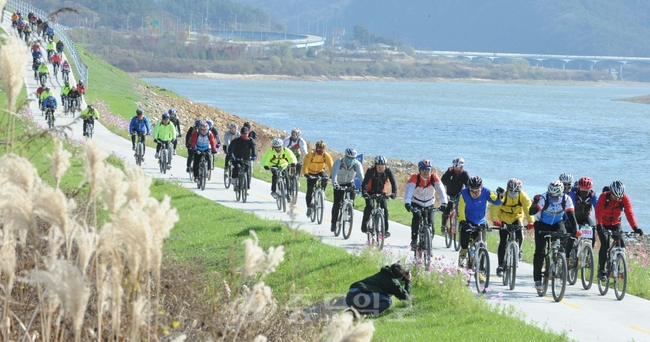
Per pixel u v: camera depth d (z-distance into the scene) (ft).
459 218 143.02
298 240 161.17
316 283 130.21
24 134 49.65
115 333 39.27
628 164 648.38
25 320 45.78
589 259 145.79
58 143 40.22
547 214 137.90
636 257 209.56
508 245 142.82
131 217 35.37
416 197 152.97
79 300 33.60
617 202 141.79
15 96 40.22
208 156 245.86
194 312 60.90
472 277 147.74
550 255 143.95
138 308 37.11
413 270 140.26
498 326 112.98
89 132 307.37
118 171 37.76
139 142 281.74
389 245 164.76
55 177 39.75
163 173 268.00
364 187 162.40
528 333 110.01
